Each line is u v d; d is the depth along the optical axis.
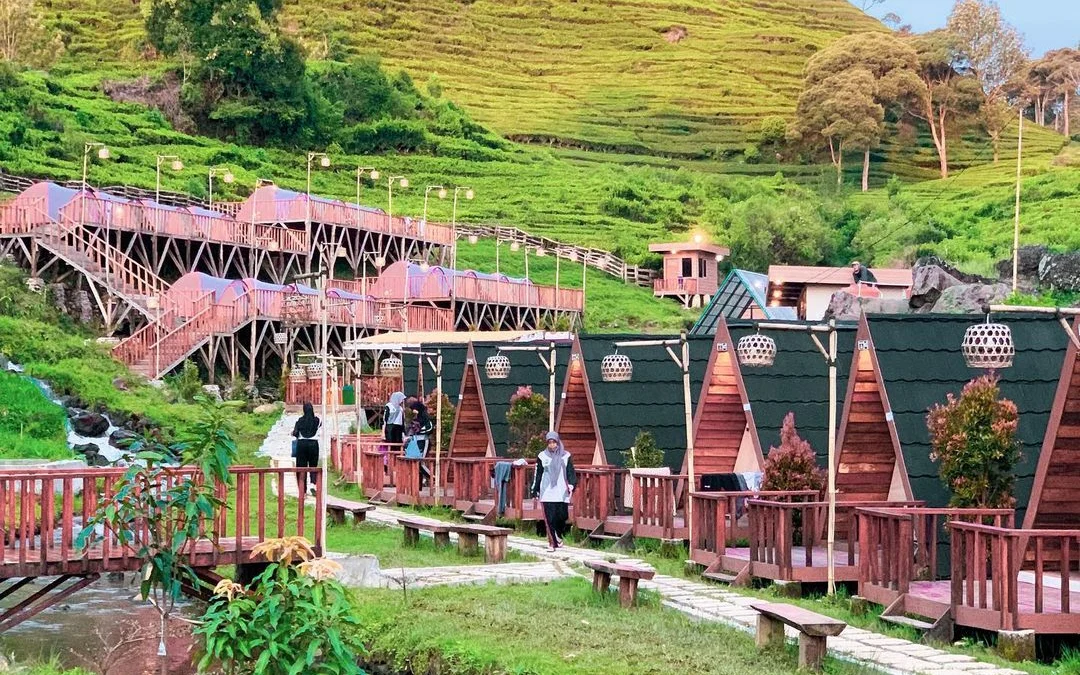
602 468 23.22
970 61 138.38
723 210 95.88
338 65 103.56
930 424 16.77
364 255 62.53
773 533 17.00
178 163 55.47
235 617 11.40
